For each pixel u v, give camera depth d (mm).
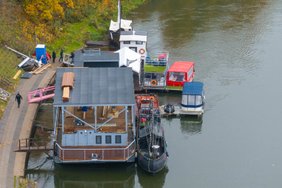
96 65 98312
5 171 77188
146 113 91375
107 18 144500
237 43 130125
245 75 113188
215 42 130875
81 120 81562
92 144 80875
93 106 80812
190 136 92688
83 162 81188
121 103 79688
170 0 164875
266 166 84188
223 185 79938
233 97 104250
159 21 145750
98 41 129250
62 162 80875
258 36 135000
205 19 147125
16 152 81562
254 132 93062
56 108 84750
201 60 120125
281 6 158250
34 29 122625
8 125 87625
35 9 125375
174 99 103812
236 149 88625
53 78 104750
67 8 136125
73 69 86375
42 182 80000
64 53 115875
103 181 81812
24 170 79250
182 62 110500
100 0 150250
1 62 105562
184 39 132750
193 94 96625
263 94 105375
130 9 155625
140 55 109000
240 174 82438
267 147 88875
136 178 81875
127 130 81375
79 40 128375
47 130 90000
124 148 80438
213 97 104125
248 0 164750
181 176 82062
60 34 127438
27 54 113438
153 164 79688
